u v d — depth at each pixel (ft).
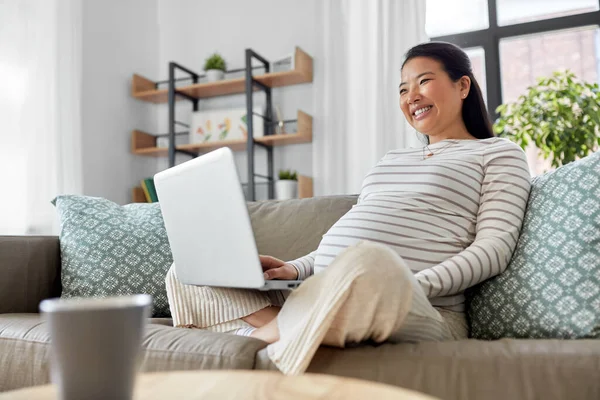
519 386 2.27
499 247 3.30
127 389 1.15
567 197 3.23
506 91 9.83
